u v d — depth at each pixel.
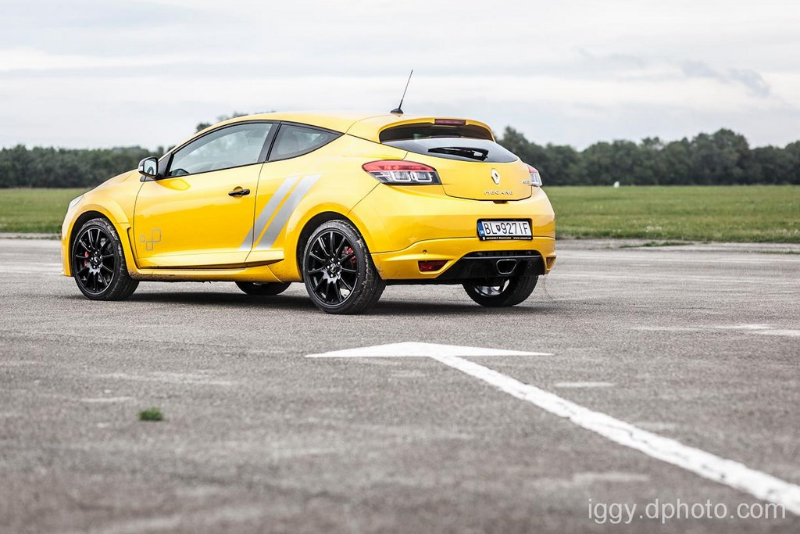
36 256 18.11
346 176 8.96
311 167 9.22
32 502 3.48
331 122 9.38
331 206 8.95
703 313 9.12
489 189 9.03
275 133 9.64
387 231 8.69
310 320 8.56
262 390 5.41
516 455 4.07
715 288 11.79
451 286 12.32
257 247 9.47
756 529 3.21
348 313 9.04
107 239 10.45
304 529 3.19
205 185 9.84
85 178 169.25
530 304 10.02
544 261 9.39
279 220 9.30
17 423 4.65
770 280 12.96
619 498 3.51
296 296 11.04
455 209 8.78
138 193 10.30
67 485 3.68
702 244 23.00
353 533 3.15
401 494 3.55
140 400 5.16
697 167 185.62
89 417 4.77
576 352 6.71
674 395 5.26
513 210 9.11
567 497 3.52
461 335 7.58
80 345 7.07
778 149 187.25
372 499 3.50
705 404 5.04
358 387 5.49
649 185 184.38
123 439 4.34
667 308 9.55
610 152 186.38
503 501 3.47
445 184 8.85
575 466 3.91
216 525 3.24
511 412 4.86
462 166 8.96
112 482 3.71
